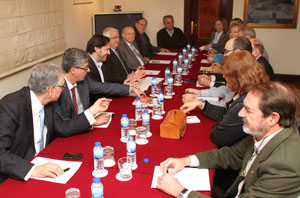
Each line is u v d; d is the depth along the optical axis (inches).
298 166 49.0
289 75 259.6
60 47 198.8
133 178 62.8
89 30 252.1
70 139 81.0
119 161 67.4
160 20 275.1
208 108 94.7
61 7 197.8
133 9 276.4
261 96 52.2
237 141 77.2
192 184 61.9
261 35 257.4
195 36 278.8
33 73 75.7
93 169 66.3
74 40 222.5
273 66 261.4
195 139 81.3
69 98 96.8
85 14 241.4
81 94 104.0
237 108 75.4
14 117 72.6
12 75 149.3
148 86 128.8
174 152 74.0
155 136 82.6
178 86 132.0
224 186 77.4
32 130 78.0
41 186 60.4
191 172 65.9
